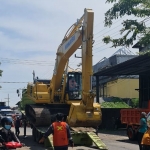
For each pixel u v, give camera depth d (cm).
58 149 1007
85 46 1616
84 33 1633
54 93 2066
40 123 1897
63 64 1947
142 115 1502
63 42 1894
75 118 1673
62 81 2084
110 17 1020
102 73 3381
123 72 3378
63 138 1011
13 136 941
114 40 1034
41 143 1911
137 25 984
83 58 1634
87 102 1636
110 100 4384
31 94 2295
